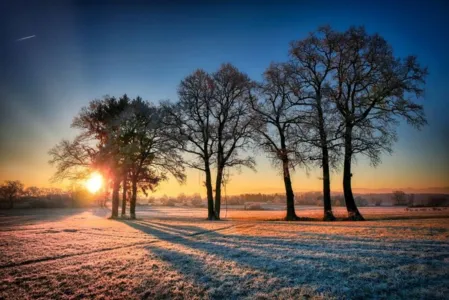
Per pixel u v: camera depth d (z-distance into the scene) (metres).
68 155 30.73
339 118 23.20
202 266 9.40
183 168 31.92
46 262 10.34
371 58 23.16
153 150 32.78
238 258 10.16
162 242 14.20
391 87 21.94
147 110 33.03
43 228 20.98
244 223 23.88
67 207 89.25
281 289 7.22
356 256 9.48
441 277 7.28
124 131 31.98
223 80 29.81
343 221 23.22
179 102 29.55
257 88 27.64
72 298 7.52
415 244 10.77
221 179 31.28
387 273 7.76
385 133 22.44
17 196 87.88
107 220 31.30
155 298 7.44
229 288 7.57
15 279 8.62
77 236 16.39
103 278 8.69
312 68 26.25
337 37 24.17
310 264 8.95
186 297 7.32
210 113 30.61
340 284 7.27
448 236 12.12
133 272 9.05
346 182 25.06
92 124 32.41
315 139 23.20
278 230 17.42
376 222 20.05
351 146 22.48
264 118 27.62
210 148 30.30
